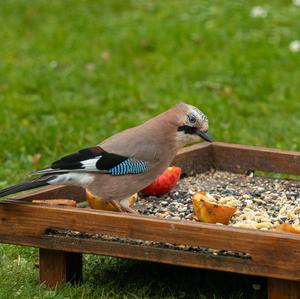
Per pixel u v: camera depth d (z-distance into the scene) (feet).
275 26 71.67
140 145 32.24
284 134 50.78
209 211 31.60
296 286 28.27
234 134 50.90
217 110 54.95
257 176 39.09
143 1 80.69
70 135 50.47
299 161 38.19
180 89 59.52
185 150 38.83
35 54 68.13
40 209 30.81
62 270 31.81
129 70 63.98
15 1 81.56
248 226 31.24
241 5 77.05
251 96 58.39
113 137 32.68
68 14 78.02
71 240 30.60
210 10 75.82
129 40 69.21
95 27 73.51
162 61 65.05
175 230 28.96
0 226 31.42
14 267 33.99
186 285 32.09
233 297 31.07
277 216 33.32
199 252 29.30
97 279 32.78
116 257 32.73
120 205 33.19
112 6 79.97
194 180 38.47
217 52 66.28
